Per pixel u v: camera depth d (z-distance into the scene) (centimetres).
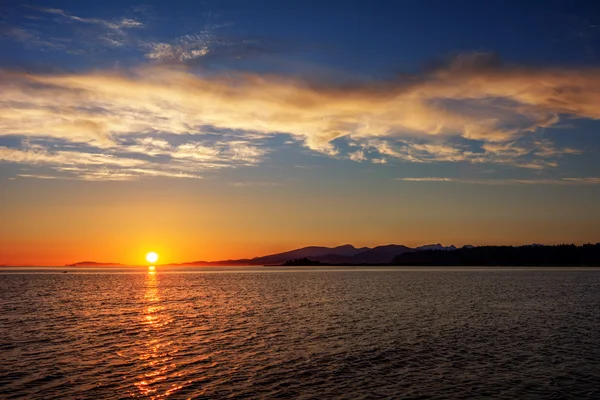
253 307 7488
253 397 2720
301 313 6625
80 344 4275
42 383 2991
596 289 11350
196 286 13688
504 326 5306
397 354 3806
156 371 3291
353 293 10462
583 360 3581
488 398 2692
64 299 9038
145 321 5825
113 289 12231
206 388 2894
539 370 3291
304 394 2770
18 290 11588
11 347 4128
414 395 2747
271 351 3947
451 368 3353
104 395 2755
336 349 4012
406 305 7675
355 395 2750
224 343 4319
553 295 9569
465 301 8356
